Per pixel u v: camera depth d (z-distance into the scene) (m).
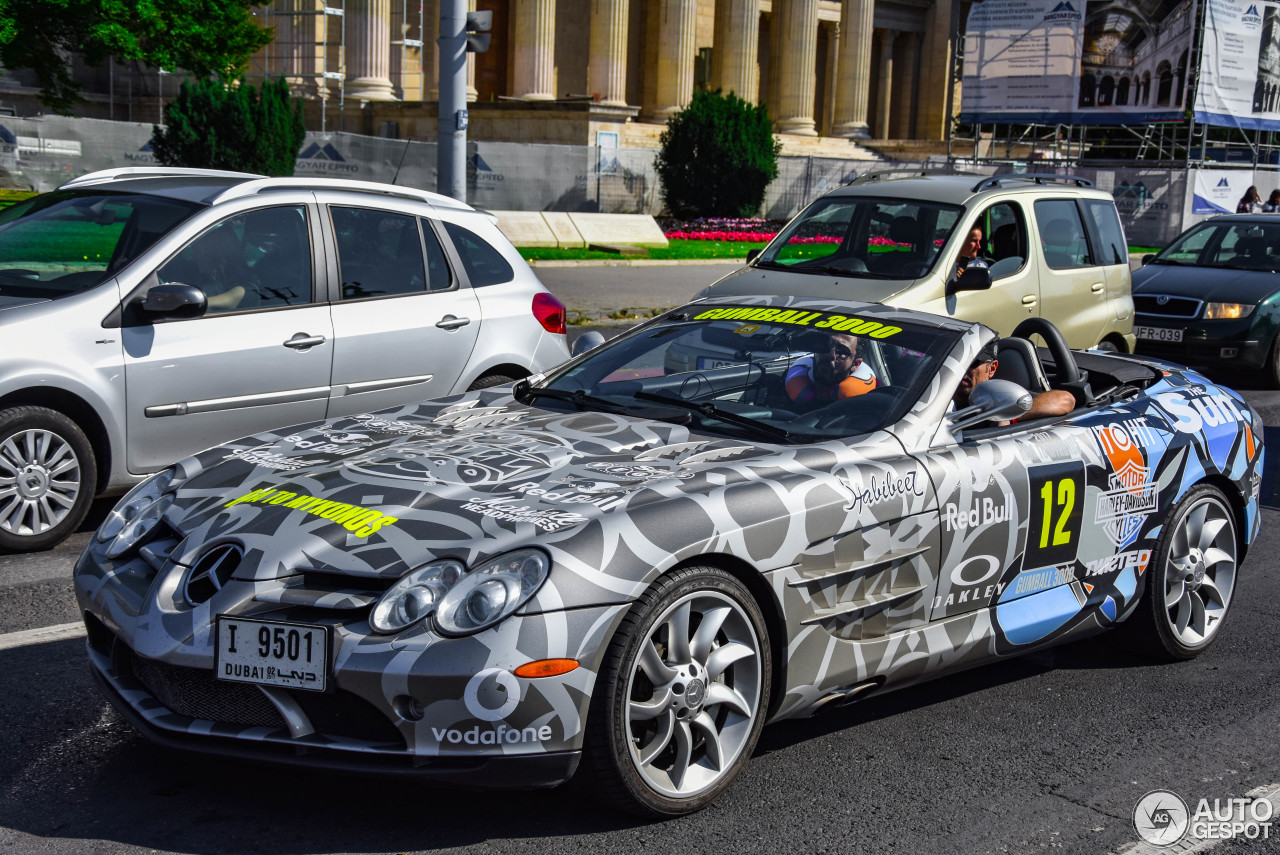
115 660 3.83
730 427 4.52
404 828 3.66
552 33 44.44
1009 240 10.05
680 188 34.91
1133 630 5.35
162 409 6.46
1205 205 33.12
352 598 3.47
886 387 4.66
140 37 25.28
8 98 35.34
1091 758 4.45
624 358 5.20
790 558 3.92
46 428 6.17
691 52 47.66
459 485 3.92
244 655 3.48
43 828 3.59
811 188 39.41
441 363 7.44
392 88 40.56
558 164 33.25
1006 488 4.56
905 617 4.33
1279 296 13.04
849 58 54.41
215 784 3.90
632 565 3.56
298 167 28.75
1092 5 33.56
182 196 6.88
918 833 3.80
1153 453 5.16
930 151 52.03
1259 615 6.23
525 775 3.46
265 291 6.83
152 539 3.99
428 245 7.55
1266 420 11.47
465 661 3.36
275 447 4.50
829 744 4.47
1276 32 33.28
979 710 4.88
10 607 5.52
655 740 3.70
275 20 39.09
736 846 3.65
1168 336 13.18
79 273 6.53
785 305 5.31
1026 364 5.42
